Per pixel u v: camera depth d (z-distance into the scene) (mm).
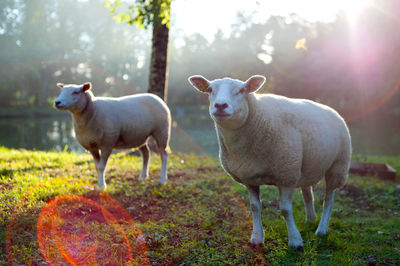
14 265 3049
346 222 4961
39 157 7582
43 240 3539
